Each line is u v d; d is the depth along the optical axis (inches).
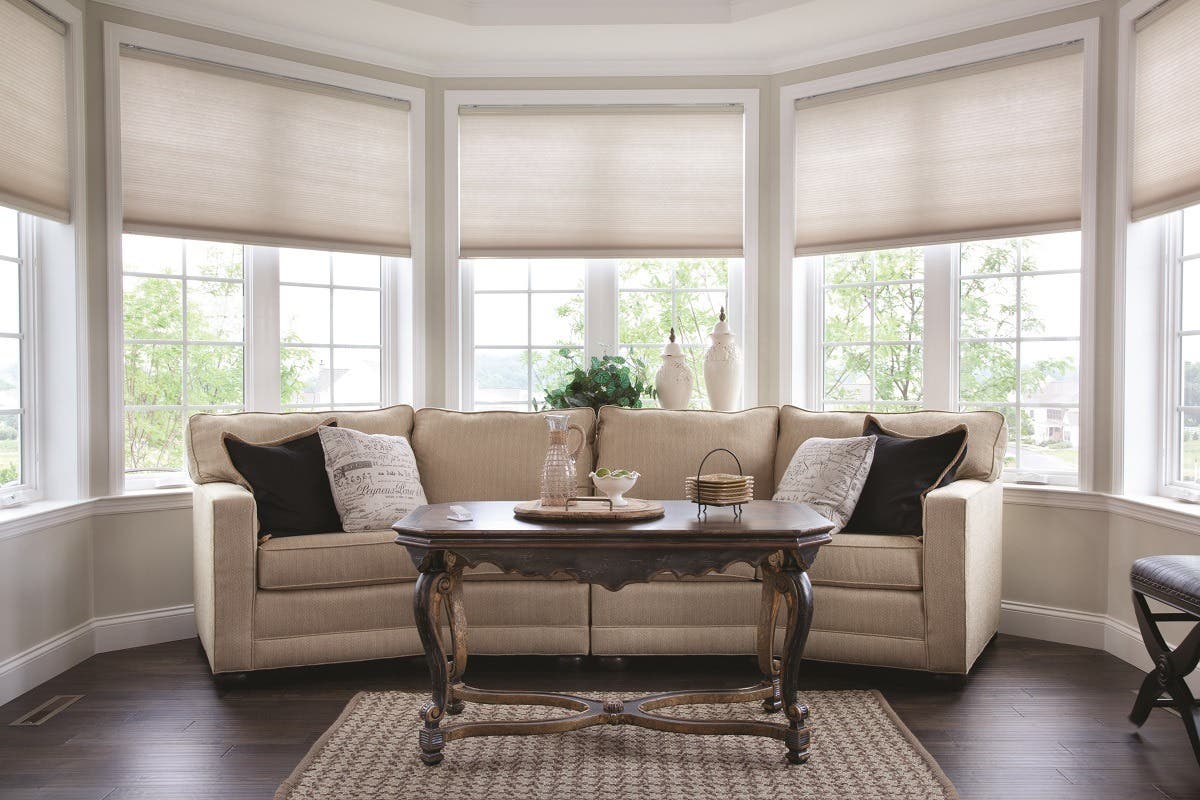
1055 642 153.8
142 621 153.9
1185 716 103.7
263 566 131.9
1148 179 141.5
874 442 146.2
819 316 188.2
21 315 143.5
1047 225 156.7
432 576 104.0
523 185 188.2
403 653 138.5
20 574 129.3
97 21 150.3
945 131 166.7
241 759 104.7
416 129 185.3
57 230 145.9
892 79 171.5
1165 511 133.0
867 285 182.7
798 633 102.8
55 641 137.3
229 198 164.7
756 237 186.2
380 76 181.3
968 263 172.6
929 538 130.1
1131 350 147.4
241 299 173.5
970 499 130.7
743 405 187.9
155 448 163.3
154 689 130.0
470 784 97.3
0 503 135.8
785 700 103.3
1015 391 166.7
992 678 133.9
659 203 187.3
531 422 165.9
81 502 144.2
